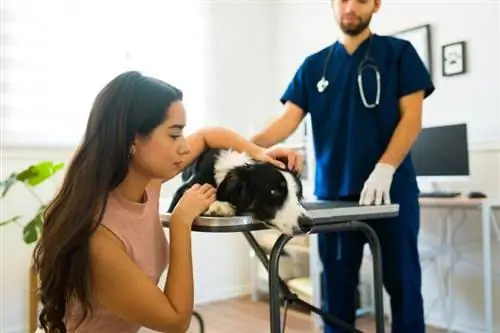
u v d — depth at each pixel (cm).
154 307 102
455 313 289
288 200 123
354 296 186
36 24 300
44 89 303
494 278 271
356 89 176
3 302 285
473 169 278
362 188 170
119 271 101
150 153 105
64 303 106
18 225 289
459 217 286
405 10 311
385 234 170
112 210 107
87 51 318
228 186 125
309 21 381
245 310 342
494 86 269
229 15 384
